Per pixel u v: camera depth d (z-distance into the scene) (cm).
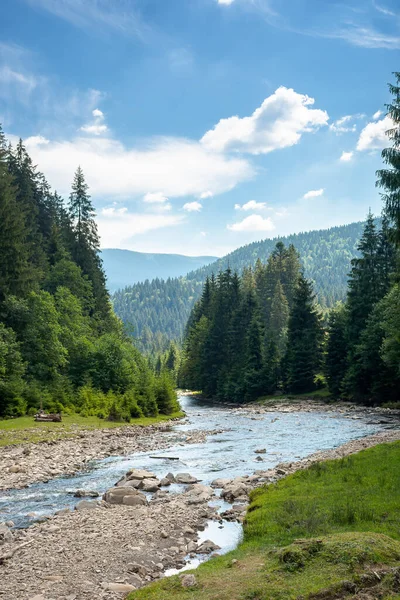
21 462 2223
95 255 7681
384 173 2961
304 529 1078
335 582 723
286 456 2464
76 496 1703
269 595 722
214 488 1812
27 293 4519
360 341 5631
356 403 5616
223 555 1018
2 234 4369
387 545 830
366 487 1377
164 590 837
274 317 10194
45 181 8025
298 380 6825
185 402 8144
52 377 4522
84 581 943
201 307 11231
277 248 11769
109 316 7681
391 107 2898
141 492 1697
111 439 3139
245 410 5875
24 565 1025
